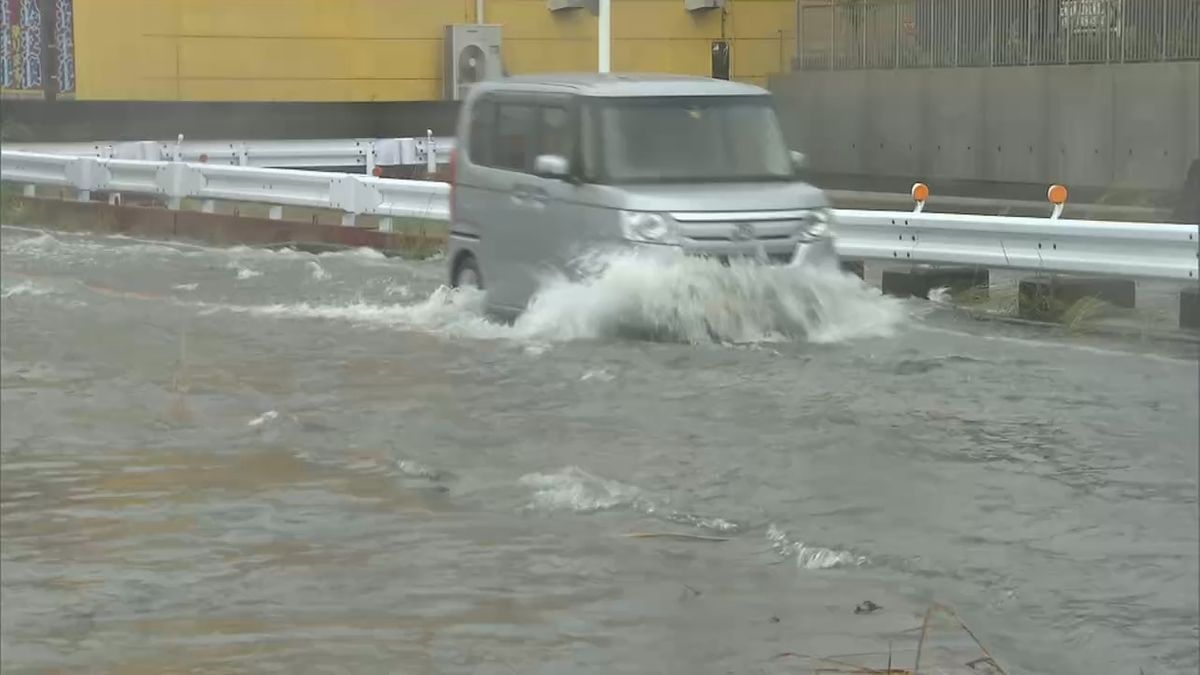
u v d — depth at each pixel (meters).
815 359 21.28
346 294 28.11
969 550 12.17
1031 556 12.05
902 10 54.78
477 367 20.58
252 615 10.60
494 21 59.88
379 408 17.86
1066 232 25.05
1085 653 9.85
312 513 13.23
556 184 23.59
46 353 21.84
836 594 11.11
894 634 10.23
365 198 37.47
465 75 58.72
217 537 12.48
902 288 27.53
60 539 12.41
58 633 10.20
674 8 61.66
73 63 54.47
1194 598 10.93
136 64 55.50
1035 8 50.16
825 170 57.03
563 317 23.12
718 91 24.36
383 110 59.28
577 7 60.62
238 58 56.94
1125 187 45.06
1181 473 14.63
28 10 53.78
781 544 12.35
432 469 14.80
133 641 10.05
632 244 22.48
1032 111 49.09
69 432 16.53
